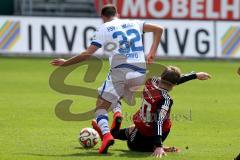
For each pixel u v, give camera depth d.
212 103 38.34
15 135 26.38
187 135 27.17
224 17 70.69
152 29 23.81
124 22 23.58
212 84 49.19
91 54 23.34
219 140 26.02
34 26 66.81
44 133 26.95
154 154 21.61
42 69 57.75
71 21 66.88
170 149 22.75
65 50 66.94
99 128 22.86
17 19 66.75
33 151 22.78
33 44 66.88
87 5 81.06
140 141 22.52
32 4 78.69
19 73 54.56
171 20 67.50
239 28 68.06
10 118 31.12
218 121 31.27
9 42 66.75
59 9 80.06
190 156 22.19
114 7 23.81
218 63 65.69
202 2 70.44
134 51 23.42
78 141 24.86
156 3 70.06
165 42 67.38
